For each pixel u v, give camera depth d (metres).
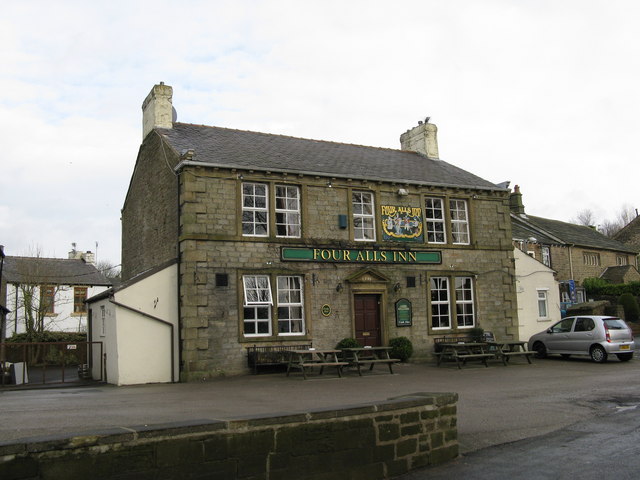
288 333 18.44
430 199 21.86
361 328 19.72
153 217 20.36
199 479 5.76
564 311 32.06
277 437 6.30
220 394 12.86
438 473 7.23
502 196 23.14
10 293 33.81
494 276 22.42
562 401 11.65
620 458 7.36
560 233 40.09
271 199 18.58
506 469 7.19
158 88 20.89
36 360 26.66
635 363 19.03
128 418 9.13
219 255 17.50
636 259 47.53
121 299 16.67
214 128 22.00
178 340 17.27
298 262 18.72
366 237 20.31
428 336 20.70
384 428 7.19
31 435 7.62
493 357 20.81
